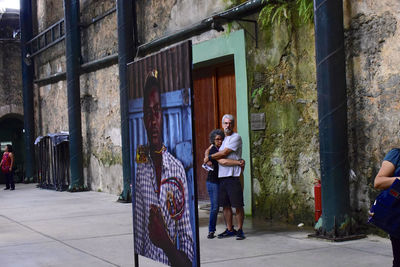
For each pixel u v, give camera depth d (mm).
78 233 8430
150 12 12492
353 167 7324
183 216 4207
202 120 11297
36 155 20719
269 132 8914
